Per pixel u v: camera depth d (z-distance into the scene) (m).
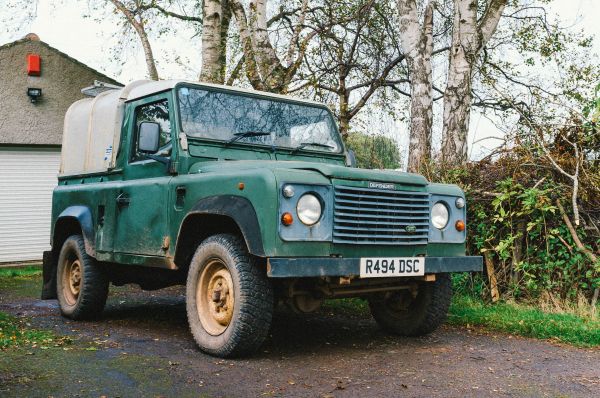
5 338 5.16
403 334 5.78
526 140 7.56
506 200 7.17
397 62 13.44
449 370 4.43
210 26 10.86
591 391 3.96
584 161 7.24
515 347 5.30
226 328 4.68
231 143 5.52
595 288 6.88
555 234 7.04
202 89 5.65
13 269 14.23
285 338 5.62
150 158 5.57
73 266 6.83
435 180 8.05
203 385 3.95
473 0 9.78
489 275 7.19
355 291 5.10
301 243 4.42
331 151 6.17
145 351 4.94
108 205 6.11
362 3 13.06
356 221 4.65
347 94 13.50
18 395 3.64
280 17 14.88
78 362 4.48
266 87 10.90
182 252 5.17
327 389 3.89
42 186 15.97
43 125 15.95
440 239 5.21
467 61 9.77
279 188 4.35
